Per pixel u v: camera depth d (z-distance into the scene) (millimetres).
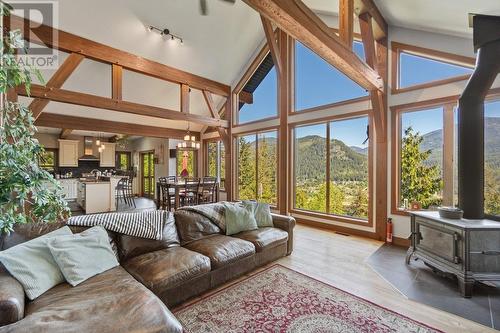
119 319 1304
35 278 1618
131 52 4965
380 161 4230
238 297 2328
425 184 3850
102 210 6844
